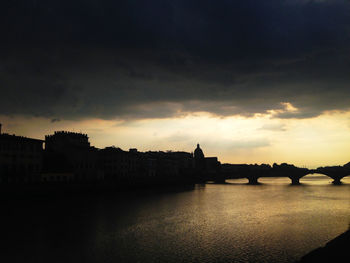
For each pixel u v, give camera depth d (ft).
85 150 480.23
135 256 148.15
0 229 190.19
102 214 249.96
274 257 148.56
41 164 370.32
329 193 478.18
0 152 311.68
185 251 156.97
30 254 147.02
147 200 359.25
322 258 111.14
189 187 641.40
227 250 159.22
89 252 152.56
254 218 247.70
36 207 264.93
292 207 312.50
